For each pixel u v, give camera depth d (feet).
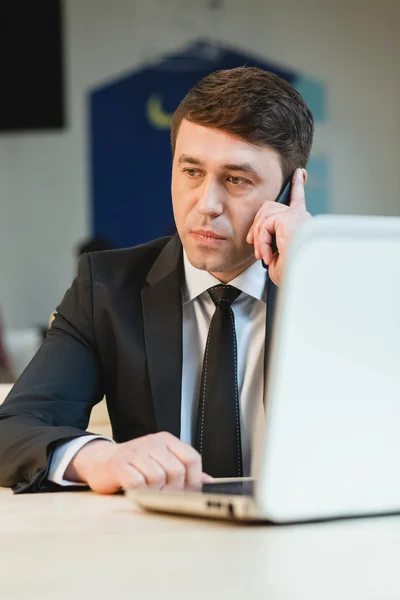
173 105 36.88
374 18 37.27
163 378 8.32
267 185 8.02
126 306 8.62
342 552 4.09
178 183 8.07
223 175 7.90
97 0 36.73
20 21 35.45
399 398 4.49
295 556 4.03
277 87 8.04
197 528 4.69
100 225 37.14
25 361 25.54
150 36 36.78
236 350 8.29
